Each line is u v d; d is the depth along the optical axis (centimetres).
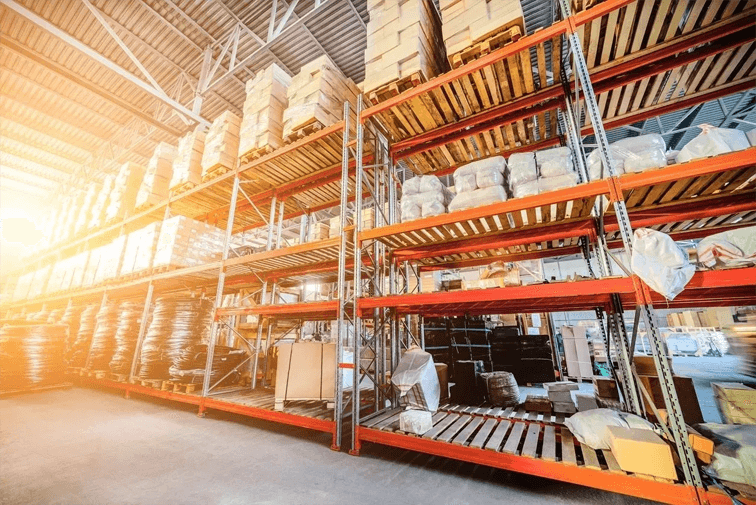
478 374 554
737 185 331
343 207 470
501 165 383
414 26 416
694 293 312
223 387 654
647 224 414
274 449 399
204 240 738
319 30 856
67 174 1575
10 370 722
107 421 520
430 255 536
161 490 292
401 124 489
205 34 892
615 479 252
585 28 342
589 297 413
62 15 839
